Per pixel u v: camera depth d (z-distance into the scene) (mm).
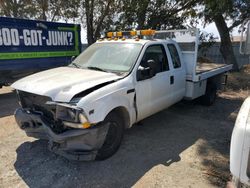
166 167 3824
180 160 4051
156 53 4977
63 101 3381
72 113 3326
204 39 14391
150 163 3934
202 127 5543
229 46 14945
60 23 9883
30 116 3732
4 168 3730
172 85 5316
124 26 14039
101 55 4801
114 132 4020
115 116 3939
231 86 10227
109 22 15336
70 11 16109
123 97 3990
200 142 4758
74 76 3996
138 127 5438
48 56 9594
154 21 13219
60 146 3484
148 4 12727
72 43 10617
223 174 3662
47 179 3475
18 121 3969
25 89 3732
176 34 6086
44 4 17297
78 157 3502
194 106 7227
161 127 5480
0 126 5449
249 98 2881
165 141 4758
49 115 3699
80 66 4770
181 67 5691
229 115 6465
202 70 6773
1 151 4242
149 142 4688
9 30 8062
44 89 3549
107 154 3988
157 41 5047
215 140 4867
